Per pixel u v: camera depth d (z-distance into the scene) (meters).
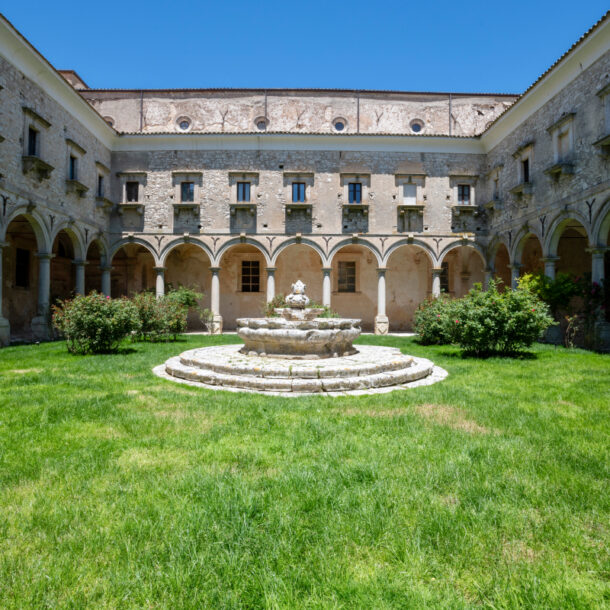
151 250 20.36
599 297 12.91
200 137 20.27
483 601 1.96
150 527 2.48
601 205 12.81
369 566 2.20
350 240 20.50
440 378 7.53
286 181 20.55
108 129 19.47
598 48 12.96
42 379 7.05
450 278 23.47
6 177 12.90
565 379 7.33
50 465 3.38
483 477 3.19
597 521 2.61
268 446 3.82
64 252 21.48
